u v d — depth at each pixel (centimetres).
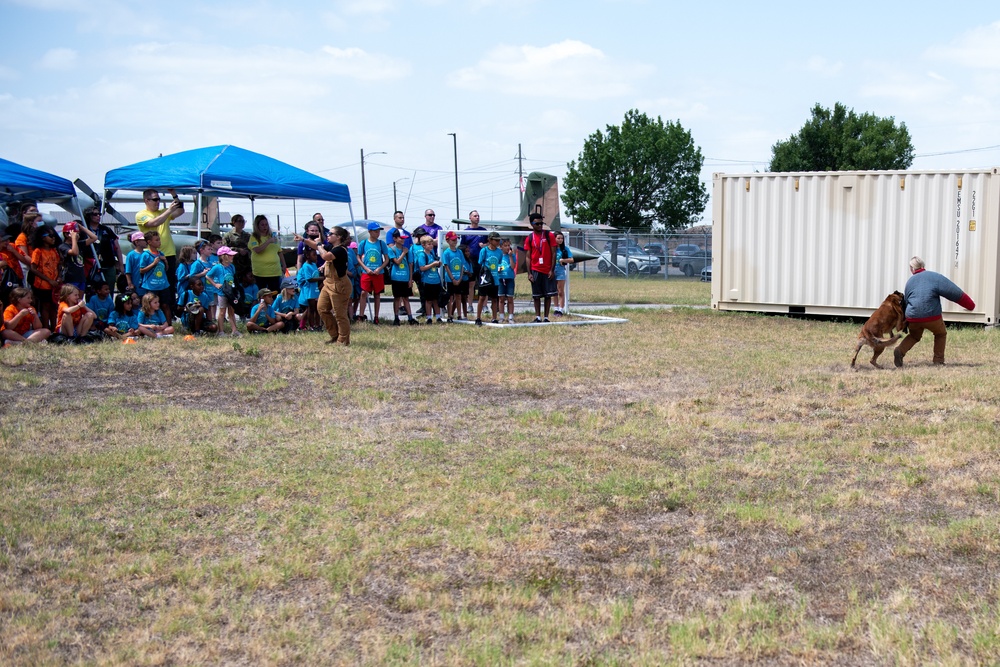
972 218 1655
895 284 1728
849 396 996
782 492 665
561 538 582
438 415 929
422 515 614
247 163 1616
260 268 1499
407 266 1655
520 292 2658
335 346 1309
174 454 753
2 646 434
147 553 548
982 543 555
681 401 984
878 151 5419
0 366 1075
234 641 443
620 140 5825
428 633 454
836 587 506
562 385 1088
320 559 542
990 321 1648
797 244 1825
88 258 1391
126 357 1158
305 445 795
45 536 567
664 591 505
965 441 779
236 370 1116
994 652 420
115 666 417
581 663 421
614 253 4206
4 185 1427
